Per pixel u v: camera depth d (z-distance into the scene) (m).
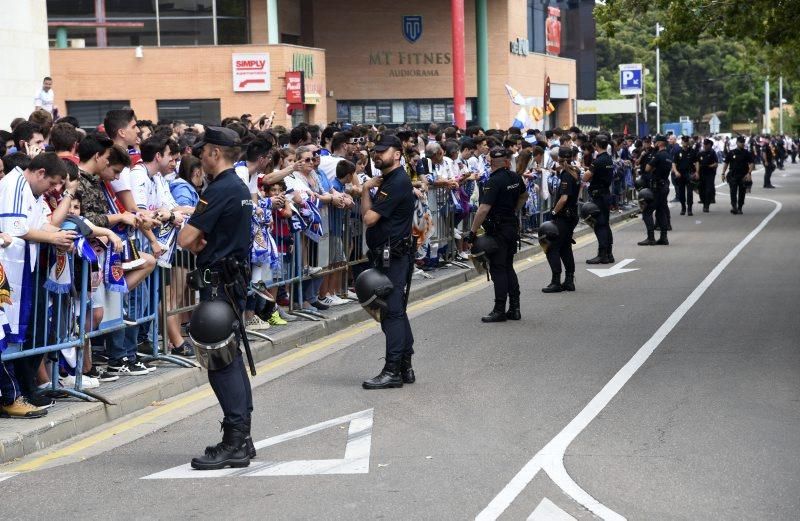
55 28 41.72
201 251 7.37
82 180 9.25
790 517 6.09
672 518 6.08
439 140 19.06
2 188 8.31
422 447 7.65
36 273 8.50
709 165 31.03
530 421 8.34
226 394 7.31
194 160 11.12
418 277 16.61
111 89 41.03
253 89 40.97
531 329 12.62
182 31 43.00
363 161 14.79
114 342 9.84
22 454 7.90
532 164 22.70
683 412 8.55
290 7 47.44
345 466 7.22
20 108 23.83
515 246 13.28
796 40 29.62
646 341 11.68
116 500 6.66
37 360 8.62
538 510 6.24
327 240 13.55
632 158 32.91
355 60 50.34
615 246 22.41
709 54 107.62
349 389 9.70
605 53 101.31
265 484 6.89
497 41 51.66
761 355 10.80
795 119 105.44
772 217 29.42
